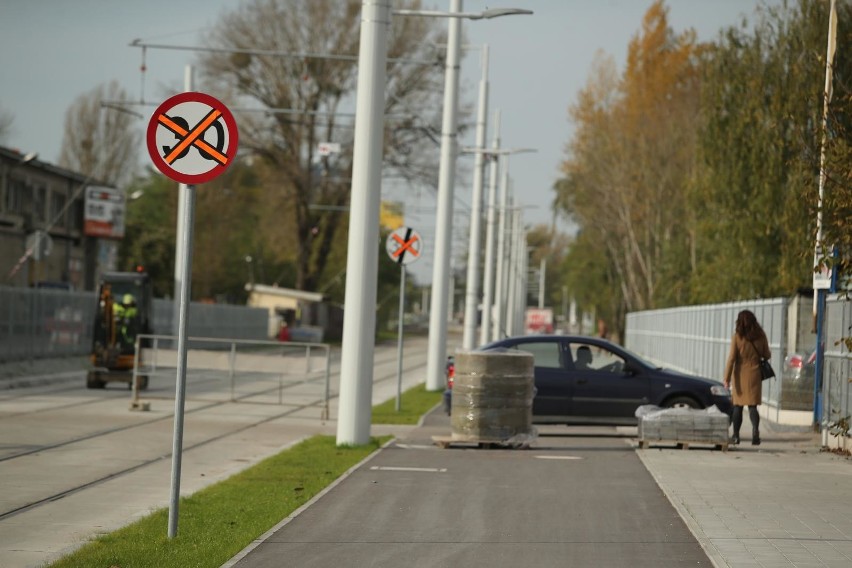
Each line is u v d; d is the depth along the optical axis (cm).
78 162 19312
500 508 2755
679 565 2103
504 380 4222
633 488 3125
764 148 8606
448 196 8150
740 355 4450
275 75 14775
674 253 15125
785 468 3628
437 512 2691
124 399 6419
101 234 15088
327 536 2383
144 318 7450
